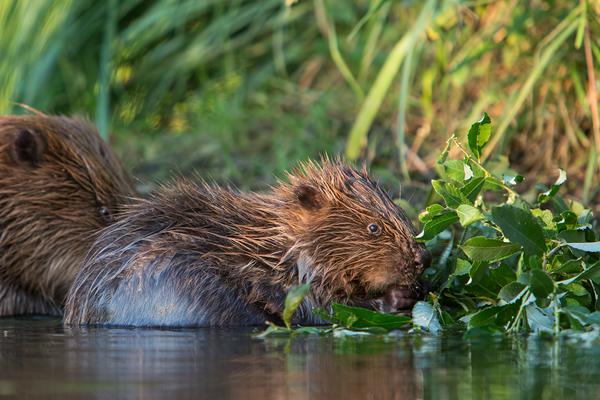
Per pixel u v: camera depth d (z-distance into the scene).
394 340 4.98
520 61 10.08
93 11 13.91
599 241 5.51
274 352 4.47
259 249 6.42
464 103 10.95
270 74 13.58
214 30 13.35
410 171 10.26
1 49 12.58
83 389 3.45
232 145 11.98
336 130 11.67
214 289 6.21
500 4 10.23
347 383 3.56
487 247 5.52
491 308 5.25
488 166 8.48
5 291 7.69
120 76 13.58
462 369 3.89
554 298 5.20
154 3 14.34
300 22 13.97
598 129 8.33
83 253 7.73
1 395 3.34
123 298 6.25
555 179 9.30
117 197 8.01
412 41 9.13
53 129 8.07
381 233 6.23
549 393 3.36
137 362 4.14
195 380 3.64
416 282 6.21
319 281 6.35
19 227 7.68
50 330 5.88
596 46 8.41
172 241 6.34
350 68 12.84
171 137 12.98
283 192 6.77
